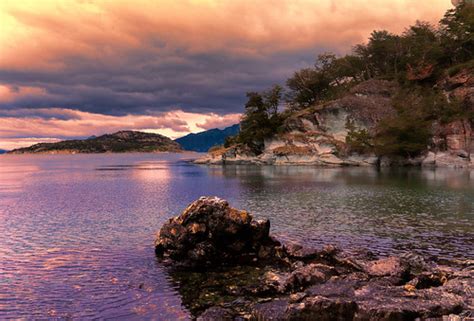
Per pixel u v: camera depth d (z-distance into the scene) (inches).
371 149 4645.7
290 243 929.5
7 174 4842.5
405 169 3890.3
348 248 981.8
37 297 680.4
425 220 1332.4
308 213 1510.8
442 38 5890.8
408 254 847.7
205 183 3014.3
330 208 1625.2
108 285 737.6
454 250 950.4
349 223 1301.7
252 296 657.6
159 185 2982.3
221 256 911.7
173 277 781.9
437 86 5068.9
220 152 6914.4
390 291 556.7
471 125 4025.6
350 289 569.3
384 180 2760.8
